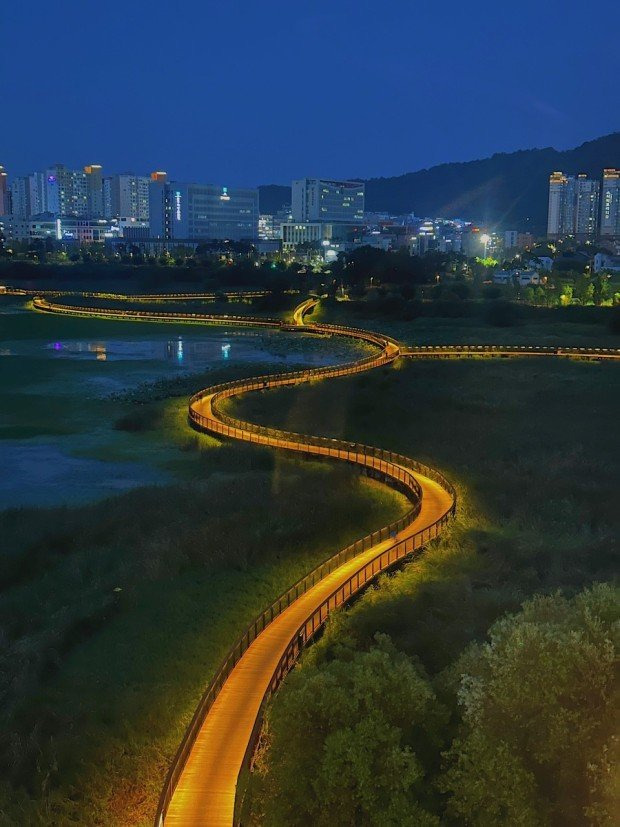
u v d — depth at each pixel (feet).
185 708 85.30
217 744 72.74
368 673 57.57
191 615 108.17
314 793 54.24
